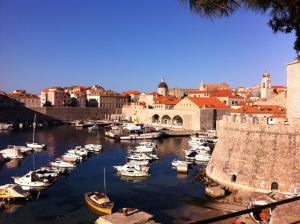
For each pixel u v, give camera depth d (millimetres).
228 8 13305
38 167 82500
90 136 150250
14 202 55250
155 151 110562
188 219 48344
